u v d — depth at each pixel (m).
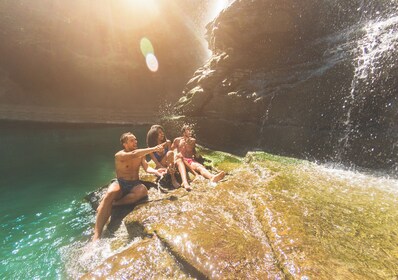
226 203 3.58
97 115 18.80
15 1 16.88
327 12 7.50
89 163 8.27
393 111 5.25
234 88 8.94
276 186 4.00
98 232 3.60
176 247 2.68
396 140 5.11
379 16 6.35
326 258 2.30
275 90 7.73
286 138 7.21
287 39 8.23
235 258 2.44
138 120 18.33
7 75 18.16
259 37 8.49
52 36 18.41
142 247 2.86
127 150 4.26
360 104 5.81
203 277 2.36
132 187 4.15
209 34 11.24
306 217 3.01
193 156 5.80
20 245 3.58
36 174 7.12
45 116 17.08
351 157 5.79
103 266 2.66
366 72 5.75
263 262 2.38
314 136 6.61
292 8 7.82
